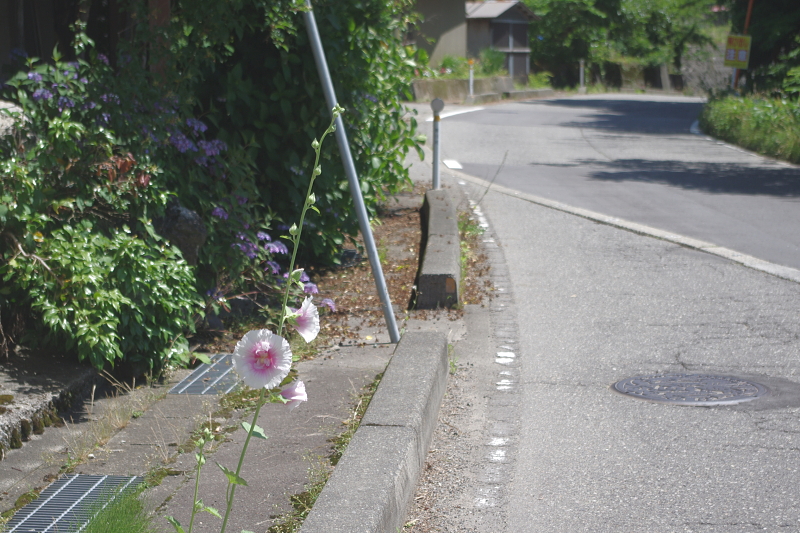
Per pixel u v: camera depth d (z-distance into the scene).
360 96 8.54
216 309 6.15
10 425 4.20
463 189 14.11
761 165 18.28
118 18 9.49
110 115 5.86
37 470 4.03
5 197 4.90
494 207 12.59
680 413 5.04
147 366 5.31
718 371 5.81
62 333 5.00
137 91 6.04
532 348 6.36
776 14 30.44
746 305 7.49
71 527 3.45
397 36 10.52
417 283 7.48
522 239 10.41
